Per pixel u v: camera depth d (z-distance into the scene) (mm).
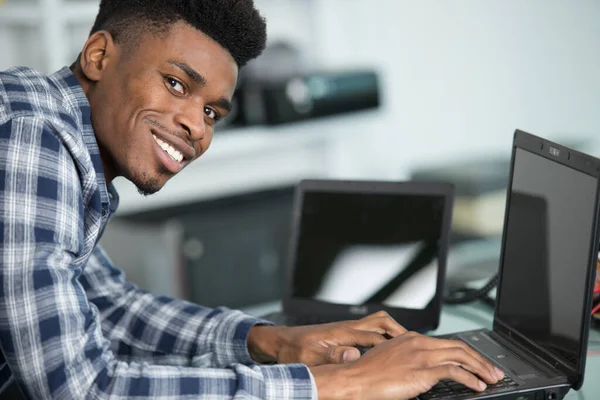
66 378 957
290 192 3301
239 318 1352
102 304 1428
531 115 4199
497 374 1104
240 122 3189
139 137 1130
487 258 2137
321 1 3537
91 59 1160
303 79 3086
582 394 1150
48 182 999
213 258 2844
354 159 3713
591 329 1404
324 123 3330
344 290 1543
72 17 2869
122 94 1135
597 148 4230
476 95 4043
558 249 1157
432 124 3936
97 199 1121
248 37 1141
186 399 985
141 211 3086
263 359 1309
